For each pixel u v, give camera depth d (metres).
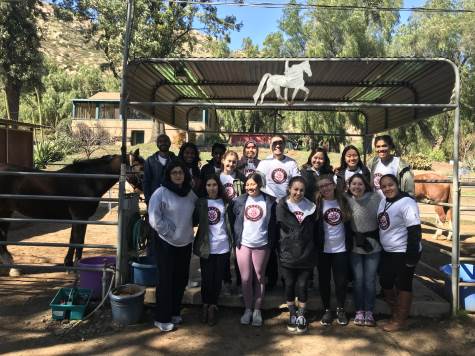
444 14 25.41
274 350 3.63
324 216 4.04
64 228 8.96
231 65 5.11
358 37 23.41
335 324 4.15
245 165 5.09
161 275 3.96
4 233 5.70
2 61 25.02
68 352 3.56
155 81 5.60
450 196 8.55
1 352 3.56
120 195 4.46
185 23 24.66
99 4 22.62
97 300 4.62
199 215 4.05
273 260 4.54
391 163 4.55
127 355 3.53
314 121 21.19
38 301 4.66
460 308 4.34
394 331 3.99
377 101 7.05
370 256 4.04
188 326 4.09
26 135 11.77
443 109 4.74
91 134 29.92
